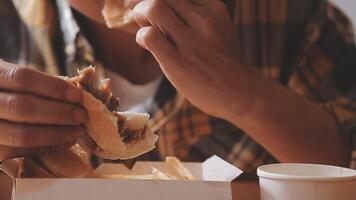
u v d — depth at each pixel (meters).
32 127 0.73
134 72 1.45
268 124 1.09
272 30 1.58
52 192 0.68
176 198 0.69
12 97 0.72
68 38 1.44
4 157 0.74
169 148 1.43
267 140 1.13
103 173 0.84
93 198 0.68
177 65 0.93
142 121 0.76
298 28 1.58
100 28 1.40
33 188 0.68
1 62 0.75
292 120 1.12
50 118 0.72
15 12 1.60
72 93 0.72
